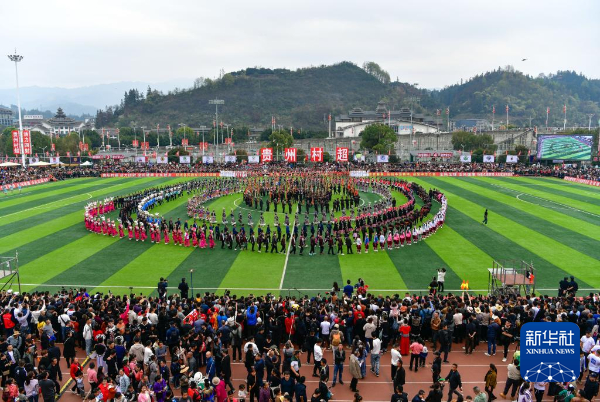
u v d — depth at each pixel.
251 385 22.73
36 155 171.00
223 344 26.64
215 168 135.25
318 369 26.02
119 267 47.44
